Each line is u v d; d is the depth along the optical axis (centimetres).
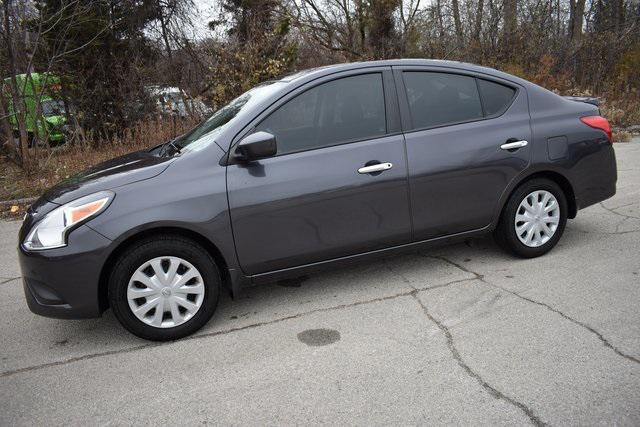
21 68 1049
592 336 306
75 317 318
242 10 1280
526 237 419
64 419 263
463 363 288
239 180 336
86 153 970
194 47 1284
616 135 1043
